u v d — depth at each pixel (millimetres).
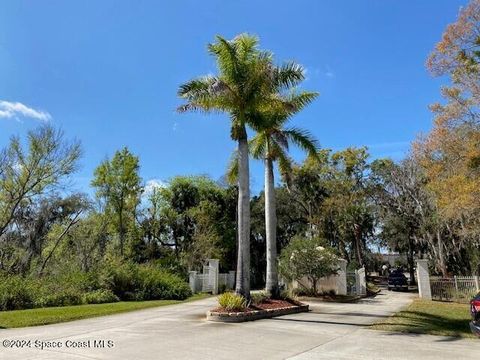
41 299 17047
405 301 23953
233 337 10203
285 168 20812
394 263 74438
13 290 16438
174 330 11211
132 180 37188
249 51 16672
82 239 32531
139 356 7754
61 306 17219
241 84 16172
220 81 15711
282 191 46062
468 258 36000
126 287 22141
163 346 8820
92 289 20844
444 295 23094
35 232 29891
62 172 28547
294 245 25438
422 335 10797
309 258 24531
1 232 27016
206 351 8398
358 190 42781
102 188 36531
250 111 16781
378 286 46062
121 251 35812
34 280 19406
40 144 27547
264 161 20703
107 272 22047
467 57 19109
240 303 13977
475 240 31156
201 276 31297
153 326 11930
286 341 9766
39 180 27641
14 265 28062
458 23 19000
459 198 19375
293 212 48250
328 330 11641
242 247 15461
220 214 45469
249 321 13414
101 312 15125
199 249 37562
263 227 47625
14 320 12305
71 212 32438
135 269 23281
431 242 37750
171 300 22094
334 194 42500
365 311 17516
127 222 39062
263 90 16297
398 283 38594
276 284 18000
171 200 44344
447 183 20188
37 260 28484
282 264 25391
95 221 34969
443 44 19375
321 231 43688
